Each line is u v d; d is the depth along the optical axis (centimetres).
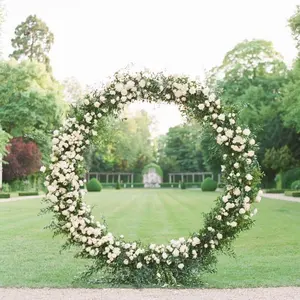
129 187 5922
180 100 646
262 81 3703
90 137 647
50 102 3362
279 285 608
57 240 1012
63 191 618
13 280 634
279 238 1038
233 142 622
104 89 646
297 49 2389
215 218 628
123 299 532
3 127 3397
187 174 6288
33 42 4441
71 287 595
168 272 609
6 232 1141
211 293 562
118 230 1160
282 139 3716
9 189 3634
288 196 2862
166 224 1293
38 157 3619
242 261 782
